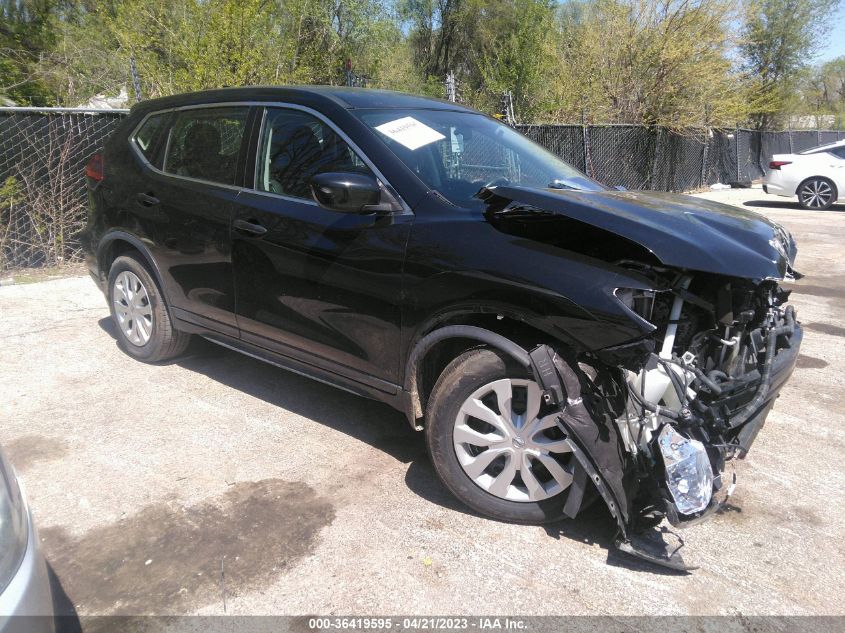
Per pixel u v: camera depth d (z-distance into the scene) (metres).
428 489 3.23
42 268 7.16
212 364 4.71
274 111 3.75
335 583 2.59
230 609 2.45
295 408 4.07
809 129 28.20
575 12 17.80
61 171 7.11
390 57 13.98
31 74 12.49
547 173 3.84
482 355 2.85
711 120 16.59
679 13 15.21
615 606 2.51
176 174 4.18
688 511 2.53
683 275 2.74
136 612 2.42
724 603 2.53
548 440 2.83
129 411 3.96
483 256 2.82
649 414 2.66
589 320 2.58
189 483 3.23
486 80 14.52
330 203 3.00
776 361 3.10
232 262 3.77
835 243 10.16
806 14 21.66
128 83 10.41
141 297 4.54
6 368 4.52
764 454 3.68
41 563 1.82
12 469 2.00
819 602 2.55
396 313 3.10
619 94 15.97
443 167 3.39
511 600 2.52
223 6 8.38
